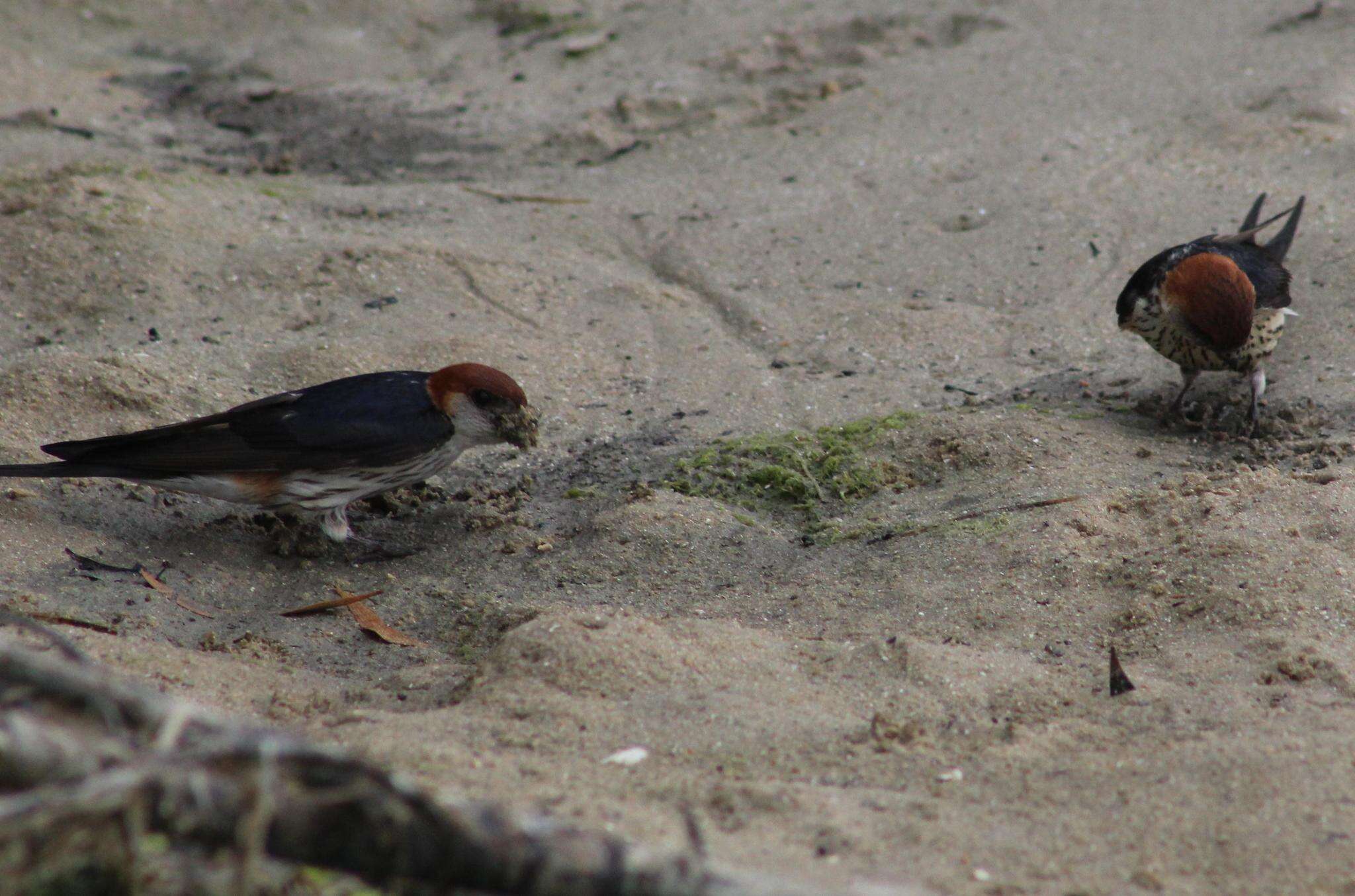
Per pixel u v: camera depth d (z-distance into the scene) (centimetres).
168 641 880
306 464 984
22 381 1159
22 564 945
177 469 974
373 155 1839
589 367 1300
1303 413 1150
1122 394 1227
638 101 1944
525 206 1661
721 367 1306
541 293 1431
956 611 877
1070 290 1423
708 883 439
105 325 1320
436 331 1327
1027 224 1550
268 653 873
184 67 2178
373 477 1009
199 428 989
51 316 1331
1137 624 836
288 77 2142
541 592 952
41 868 430
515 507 1090
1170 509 958
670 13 2319
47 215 1466
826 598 916
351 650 891
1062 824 611
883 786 660
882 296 1434
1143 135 1747
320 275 1421
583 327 1376
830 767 680
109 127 1873
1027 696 755
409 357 1273
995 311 1395
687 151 1836
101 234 1446
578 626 814
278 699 775
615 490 1098
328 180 1748
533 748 696
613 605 927
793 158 1783
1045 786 650
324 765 422
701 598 933
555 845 434
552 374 1280
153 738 453
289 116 1988
